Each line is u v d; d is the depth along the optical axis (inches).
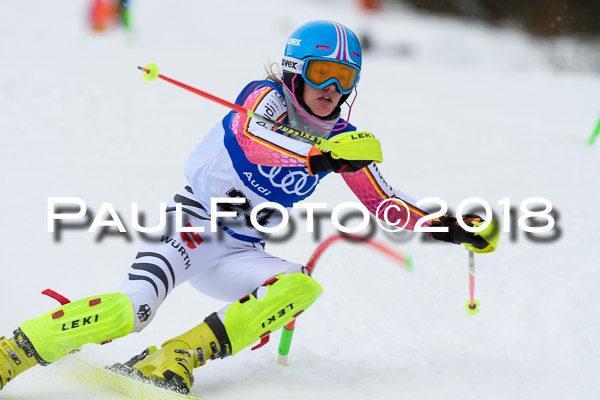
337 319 637.3
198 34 3708.2
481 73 2731.3
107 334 459.2
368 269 753.6
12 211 896.9
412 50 3683.6
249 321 469.4
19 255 768.3
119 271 743.7
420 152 1304.1
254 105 479.5
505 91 2247.8
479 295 692.7
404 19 4473.4
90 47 2578.7
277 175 497.4
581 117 1788.9
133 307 466.0
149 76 445.4
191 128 1348.4
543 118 1755.7
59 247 795.4
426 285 716.0
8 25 3420.3
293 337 599.2
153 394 449.4
